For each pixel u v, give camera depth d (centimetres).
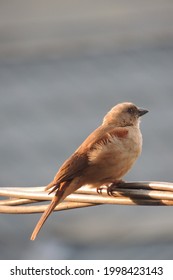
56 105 1791
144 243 1252
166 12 2277
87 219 1328
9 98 1836
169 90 1828
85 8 2338
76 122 1697
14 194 818
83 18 2259
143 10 2306
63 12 2316
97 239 1266
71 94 1836
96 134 876
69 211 1360
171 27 2161
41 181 1438
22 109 1777
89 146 855
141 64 1969
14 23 2239
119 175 874
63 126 1680
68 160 843
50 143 1608
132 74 1919
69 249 1253
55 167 1497
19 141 1628
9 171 1492
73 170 834
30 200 820
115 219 1323
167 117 1700
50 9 2342
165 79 1884
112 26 2197
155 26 2184
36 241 1271
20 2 2438
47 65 1995
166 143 1581
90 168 848
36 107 1780
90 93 1838
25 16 2292
